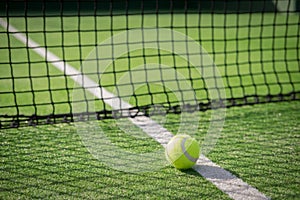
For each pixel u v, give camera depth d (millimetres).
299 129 1938
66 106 2146
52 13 4672
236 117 2037
